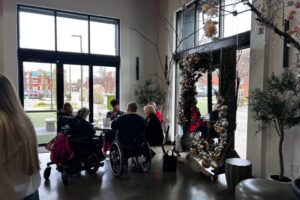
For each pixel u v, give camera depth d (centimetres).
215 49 473
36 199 121
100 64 676
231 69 415
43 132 621
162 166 464
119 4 680
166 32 686
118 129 409
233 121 406
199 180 396
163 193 346
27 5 585
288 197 248
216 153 413
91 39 668
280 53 348
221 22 468
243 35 415
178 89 634
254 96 328
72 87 648
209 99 465
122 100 696
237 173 334
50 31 620
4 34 562
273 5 304
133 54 706
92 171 419
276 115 302
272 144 362
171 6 655
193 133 504
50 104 629
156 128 448
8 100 108
